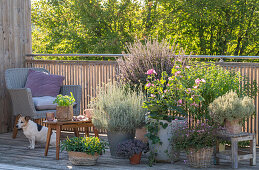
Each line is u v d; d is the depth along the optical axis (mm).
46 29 15875
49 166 3275
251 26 14195
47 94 4898
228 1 13211
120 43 13234
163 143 3367
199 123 3279
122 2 13711
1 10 5285
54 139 4246
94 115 3666
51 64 5480
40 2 15711
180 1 13508
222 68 3977
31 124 4125
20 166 3252
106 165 3309
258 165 3295
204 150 3152
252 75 4051
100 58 13711
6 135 5105
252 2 13438
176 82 3484
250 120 4125
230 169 3143
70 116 3746
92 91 5125
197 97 3412
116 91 3881
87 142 3334
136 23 13805
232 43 13859
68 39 14086
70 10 14773
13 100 4703
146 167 3217
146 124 3404
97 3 13461
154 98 3578
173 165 3293
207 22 14047
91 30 13805
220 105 3180
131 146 3311
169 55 4113
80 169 3154
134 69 4172
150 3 13141
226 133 3227
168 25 14055
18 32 5605
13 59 5512
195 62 4137
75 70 5254
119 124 3443
